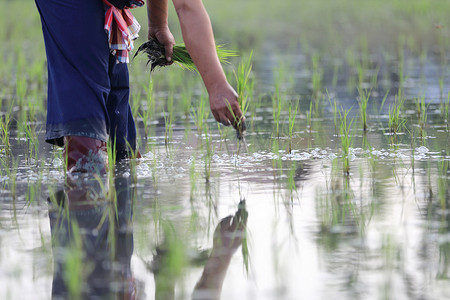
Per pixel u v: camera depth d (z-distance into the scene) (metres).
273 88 8.53
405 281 2.37
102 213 3.29
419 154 4.51
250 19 19.25
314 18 18.38
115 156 4.52
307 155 4.62
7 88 8.79
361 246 2.73
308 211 3.26
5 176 4.14
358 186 3.70
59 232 3.01
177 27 15.85
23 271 2.56
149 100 6.00
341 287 2.34
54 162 4.54
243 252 2.73
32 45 13.80
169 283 2.44
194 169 4.27
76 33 4.19
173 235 2.95
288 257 2.64
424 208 3.23
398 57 11.23
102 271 2.55
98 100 4.25
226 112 3.87
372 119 6.13
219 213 3.27
